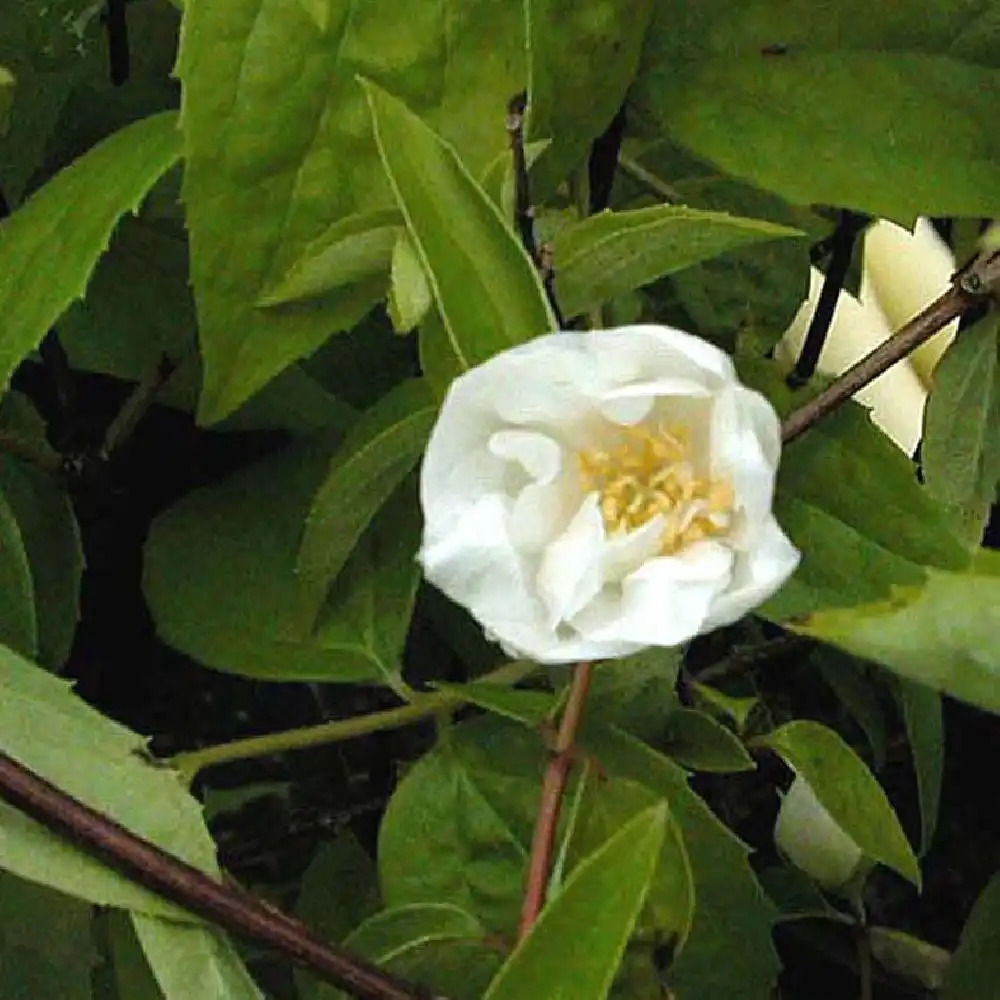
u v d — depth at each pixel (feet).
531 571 1.08
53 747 1.13
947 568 1.18
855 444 1.20
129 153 1.20
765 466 1.05
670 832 1.15
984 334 1.23
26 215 1.22
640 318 1.37
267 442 1.41
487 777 1.24
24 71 1.34
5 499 1.28
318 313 1.19
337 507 1.20
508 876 1.24
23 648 1.22
